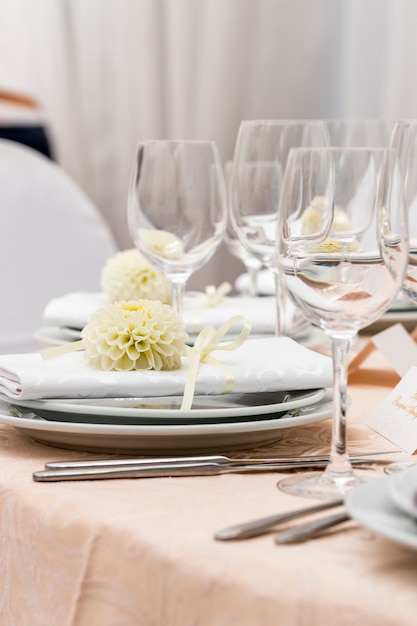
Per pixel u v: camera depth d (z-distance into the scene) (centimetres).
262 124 118
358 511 56
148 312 92
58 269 232
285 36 307
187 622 58
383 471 77
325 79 306
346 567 55
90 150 352
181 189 113
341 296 70
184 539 60
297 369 90
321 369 91
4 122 299
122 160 346
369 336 140
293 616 54
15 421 82
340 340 73
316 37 305
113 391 86
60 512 69
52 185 236
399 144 99
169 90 335
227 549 58
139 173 114
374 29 288
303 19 305
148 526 63
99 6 343
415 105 277
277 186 118
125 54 339
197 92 323
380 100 291
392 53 279
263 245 118
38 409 87
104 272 138
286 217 72
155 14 331
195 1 319
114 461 78
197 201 113
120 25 339
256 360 92
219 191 114
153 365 89
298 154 71
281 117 312
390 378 121
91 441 82
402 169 98
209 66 315
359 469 78
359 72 292
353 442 88
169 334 91
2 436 91
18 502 73
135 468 76
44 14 346
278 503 68
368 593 52
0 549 76
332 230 69
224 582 56
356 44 291
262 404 89
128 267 136
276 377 88
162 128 338
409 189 98
